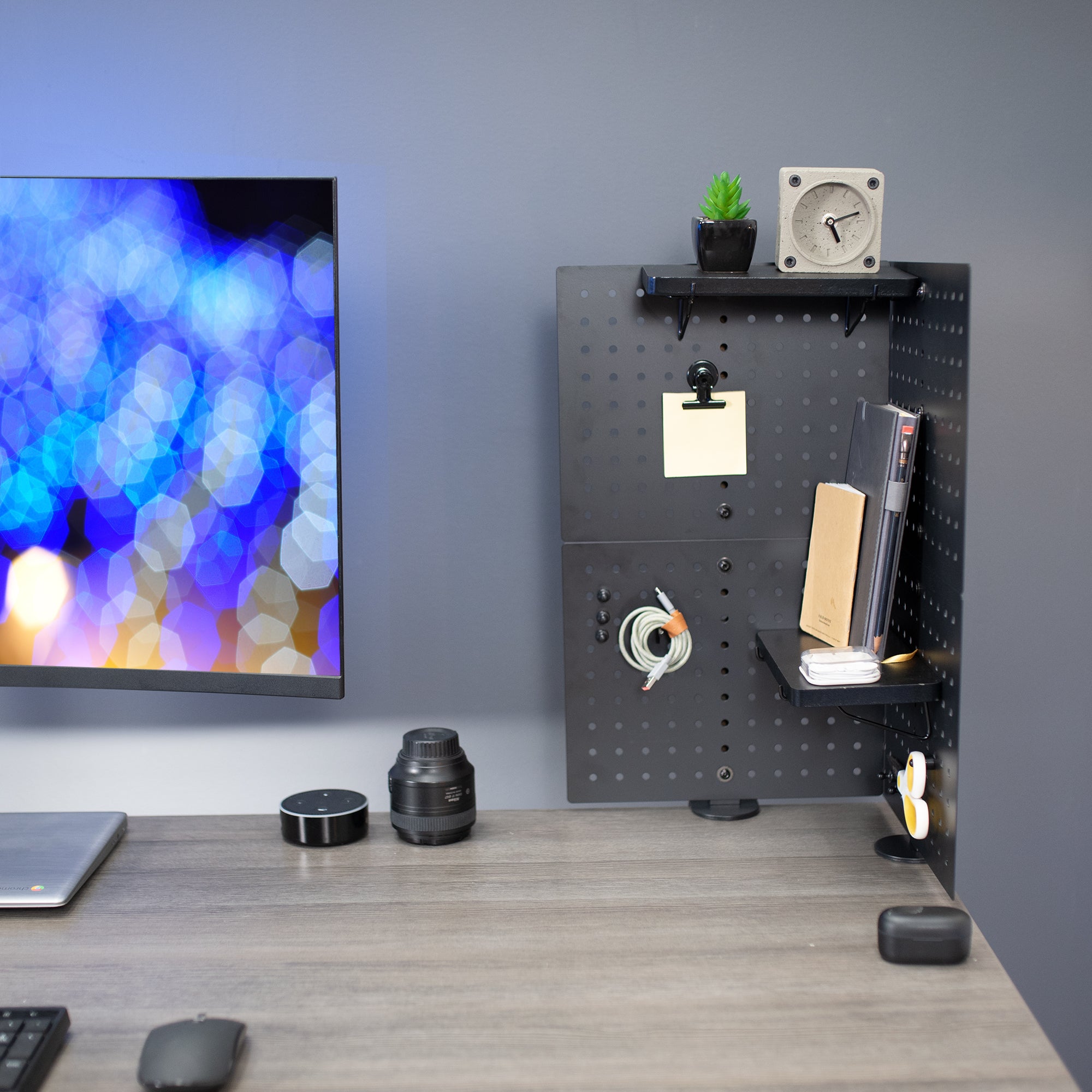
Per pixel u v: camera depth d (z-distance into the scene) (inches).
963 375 39.6
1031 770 55.8
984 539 54.4
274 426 44.2
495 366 53.6
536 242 52.7
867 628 43.9
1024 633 55.0
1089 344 53.3
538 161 52.1
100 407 45.2
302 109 51.9
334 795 50.9
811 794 51.6
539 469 54.2
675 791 51.8
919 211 52.5
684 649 49.4
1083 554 54.5
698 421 49.3
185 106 51.9
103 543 46.0
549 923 41.1
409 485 54.4
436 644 55.4
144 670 46.6
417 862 46.6
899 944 37.9
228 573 45.4
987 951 39.2
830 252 46.4
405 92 51.7
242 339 43.8
